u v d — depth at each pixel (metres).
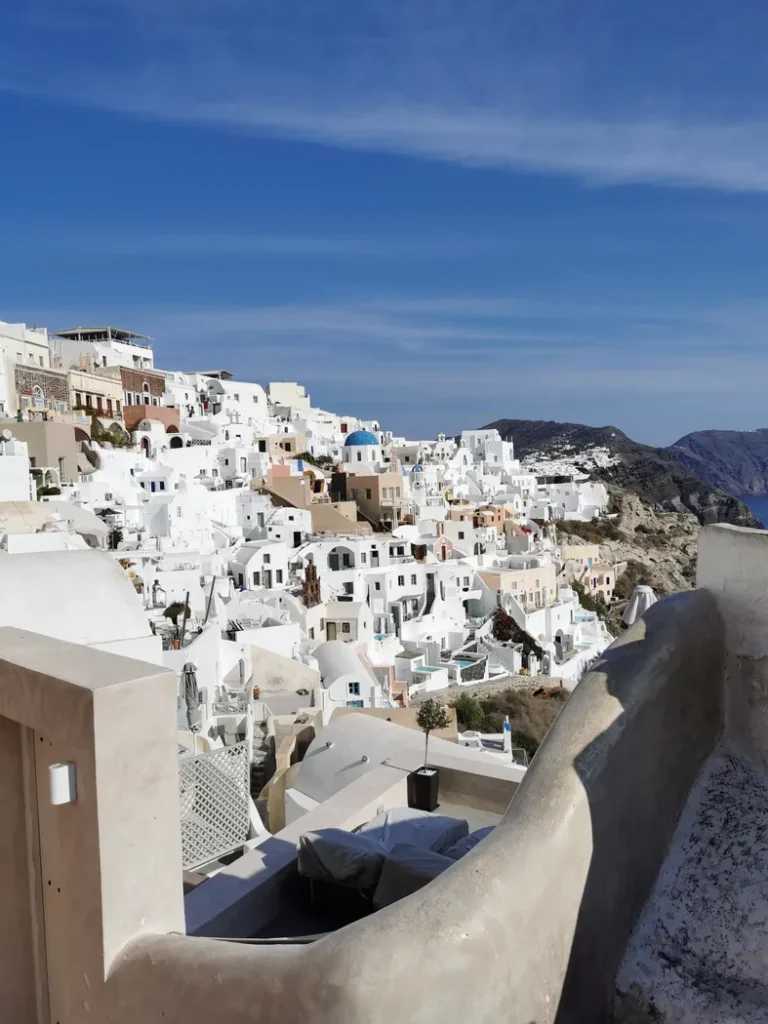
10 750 5.23
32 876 5.12
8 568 8.95
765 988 4.30
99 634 8.94
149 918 4.74
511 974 3.94
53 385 80.06
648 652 5.16
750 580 5.09
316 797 17.02
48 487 62.75
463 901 3.88
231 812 12.50
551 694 56.50
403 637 64.88
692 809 5.13
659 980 4.47
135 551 55.72
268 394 154.50
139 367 114.69
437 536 87.81
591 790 4.53
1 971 5.20
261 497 81.94
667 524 143.75
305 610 55.34
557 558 101.25
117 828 4.57
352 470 111.25
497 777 10.92
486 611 73.19
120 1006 4.50
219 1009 3.94
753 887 4.61
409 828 8.95
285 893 8.79
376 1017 3.51
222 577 54.59
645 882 4.84
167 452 87.19
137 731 4.63
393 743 17.94
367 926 3.80
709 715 5.38
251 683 37.41
